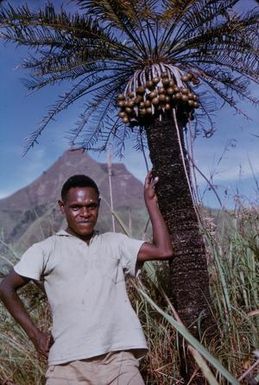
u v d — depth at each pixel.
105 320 1.73
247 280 2.46
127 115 2.23
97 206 1.84
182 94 2.16
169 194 2.13
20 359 2.44
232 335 2.09
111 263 1.81
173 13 2.16
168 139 2.16
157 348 2.21
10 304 1.79
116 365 1.71
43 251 1.79
